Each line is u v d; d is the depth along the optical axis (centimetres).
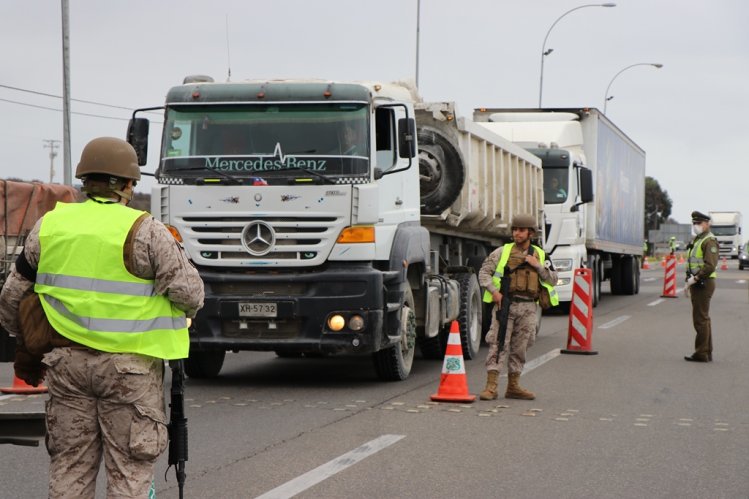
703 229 1758
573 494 814
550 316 2823
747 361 1767
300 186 1316
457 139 1669
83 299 539
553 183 2795
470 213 1752
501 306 1291
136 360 543
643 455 966
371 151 1330
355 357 1809
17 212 1639
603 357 1802
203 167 1332
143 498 546
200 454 946
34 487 822
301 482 838
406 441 1015
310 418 1145
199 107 1348
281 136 1329
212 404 1248
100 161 550
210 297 1329
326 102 1331
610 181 3306
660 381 1494
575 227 2791
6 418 550
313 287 1323
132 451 541
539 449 986
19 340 564
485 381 1485
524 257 1298
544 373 1574
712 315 2905
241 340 1331
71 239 543
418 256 1483
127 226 546
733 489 837
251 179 1321
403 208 1446
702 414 1206
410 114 1461
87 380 539
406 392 1355
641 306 3222
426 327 1555
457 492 815
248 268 1334
